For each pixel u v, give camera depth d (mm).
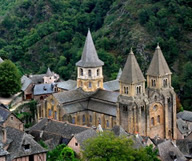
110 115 179000
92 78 190875
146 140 159625
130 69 173250
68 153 139625
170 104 184375
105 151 124812
